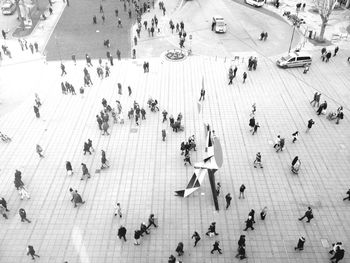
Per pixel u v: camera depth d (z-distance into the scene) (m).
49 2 57.91
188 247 21.42
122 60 42.22
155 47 45.31
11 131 31.11
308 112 33.09
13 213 23.78
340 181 25.86
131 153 28.48
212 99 34.91
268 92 35.97
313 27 50.22
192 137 28.14
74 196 23.55
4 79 38.66
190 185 23.86
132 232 22.38
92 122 32.03
